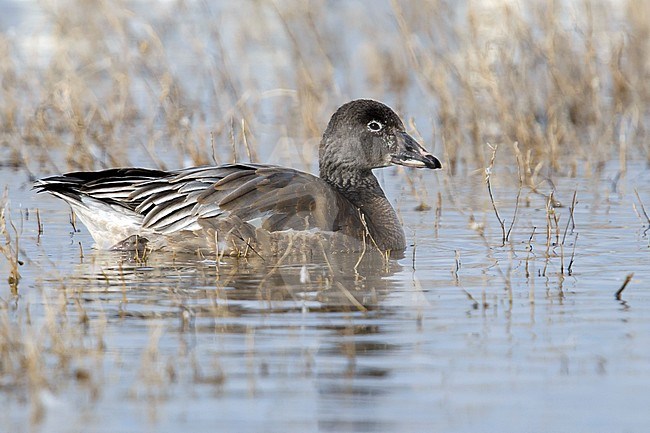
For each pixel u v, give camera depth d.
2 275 12.58
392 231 14.59
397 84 26.62
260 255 13.62
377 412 8.44
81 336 10.10
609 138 21.48
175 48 27.47
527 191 17.77
